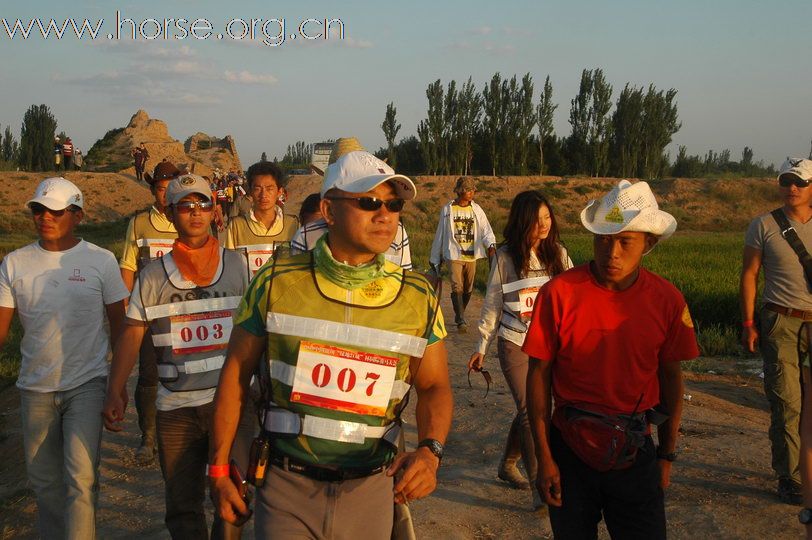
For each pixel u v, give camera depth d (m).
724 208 57.69
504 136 71.25
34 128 85.56
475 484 5.86
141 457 6.61
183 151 95.81
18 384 4.61
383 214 2.71
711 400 8.57
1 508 6.21
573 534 3.35
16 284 4.52
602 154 72.06
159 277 4.18
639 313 3.27
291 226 6.67
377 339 2.76
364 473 2.80
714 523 5.08
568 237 38.22
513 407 7.83
